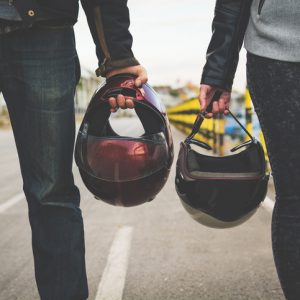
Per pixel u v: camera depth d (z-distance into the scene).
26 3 1.54
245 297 2.47
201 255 3.16
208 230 3.79
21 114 1.68
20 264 3.10
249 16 1.72
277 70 1.51
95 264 3.05
